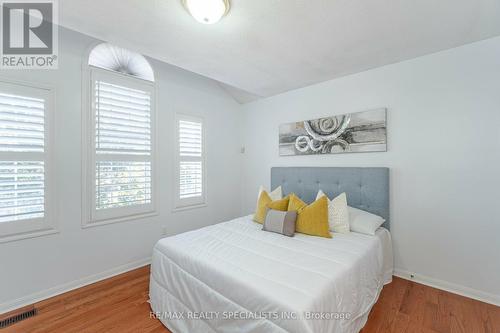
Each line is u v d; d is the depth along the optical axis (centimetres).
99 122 245
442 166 218
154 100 291
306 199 305
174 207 315
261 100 377
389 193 247
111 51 259
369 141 259
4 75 191
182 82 323
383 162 253
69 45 225
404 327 169
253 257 167
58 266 219
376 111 254
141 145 279
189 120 333
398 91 243
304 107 321
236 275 140
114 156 256
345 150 277
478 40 200
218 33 188
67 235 224
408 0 150
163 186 303
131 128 270
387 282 232
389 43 205
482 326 170
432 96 223
